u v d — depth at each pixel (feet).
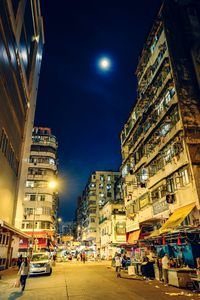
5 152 77.36
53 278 56.95
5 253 80.89
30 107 121.08
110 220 157.58
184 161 60.64
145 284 44.27
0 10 62.23
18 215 101.09
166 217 68.44
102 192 247.29
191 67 70.64
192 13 78.23
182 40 75.00
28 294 35.88
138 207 92.68
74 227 414.41
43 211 159.84
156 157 78.07
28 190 165.48
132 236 97.60
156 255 64.64
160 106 76.69
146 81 92.79
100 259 167.32
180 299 30.35
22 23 92.17
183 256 49.14
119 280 50.90
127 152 113.29
